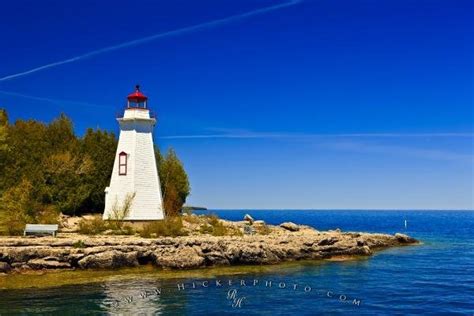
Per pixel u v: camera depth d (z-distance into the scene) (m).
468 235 112.56
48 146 70.06
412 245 77.50
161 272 42.12
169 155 79.56
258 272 44.75
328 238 56.25
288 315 30.89
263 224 69.94
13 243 39.66
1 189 57.81
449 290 40.00
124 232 50.78
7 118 72.06
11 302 31.88
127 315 29.62
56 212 57.72
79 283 37.22
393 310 33.09
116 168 56.59
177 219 55.97
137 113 57.25
